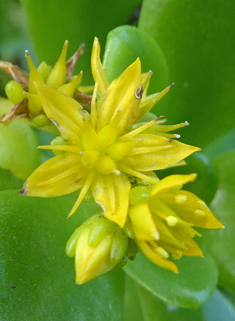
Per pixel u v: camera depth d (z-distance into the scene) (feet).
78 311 0.17
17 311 0.16
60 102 0.16
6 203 0.18
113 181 0.16
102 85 0.16
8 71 0.18
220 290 0.23
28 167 0.19
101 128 0.16
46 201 0.19
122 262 0.16
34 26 0.22
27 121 0.18
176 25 0.21
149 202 0.15
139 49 0.19
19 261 0.17
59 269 0.17
